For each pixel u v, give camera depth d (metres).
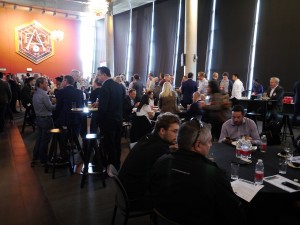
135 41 12.40
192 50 8.41
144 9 11.78
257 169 1.95
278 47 7.13
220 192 1.27
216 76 7.12
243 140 2.59
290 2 6.82
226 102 3.82
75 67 15.11
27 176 3.56
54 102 5.48
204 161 1.36
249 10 7.73
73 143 4.14
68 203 2.82
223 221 1.31
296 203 1.87
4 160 4.20
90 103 5.07
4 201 2.85
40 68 14.16
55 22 14.37
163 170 1.41
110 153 3.50
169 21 10.41
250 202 1.65
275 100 5.52
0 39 13.12
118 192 1.87
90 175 3.57
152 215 1.80
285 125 5.29
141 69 12.02
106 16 13.16
